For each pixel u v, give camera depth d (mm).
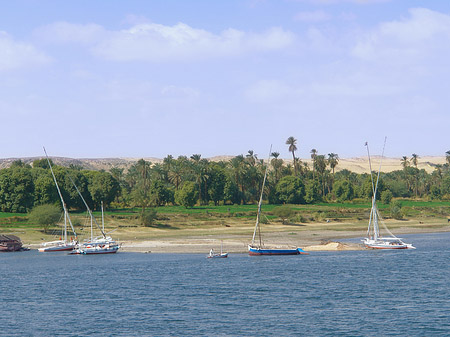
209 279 120688
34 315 88188
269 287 109812
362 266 138875
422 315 84062
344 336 73812
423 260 149625
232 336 74688
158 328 79125
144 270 136125
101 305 95000
